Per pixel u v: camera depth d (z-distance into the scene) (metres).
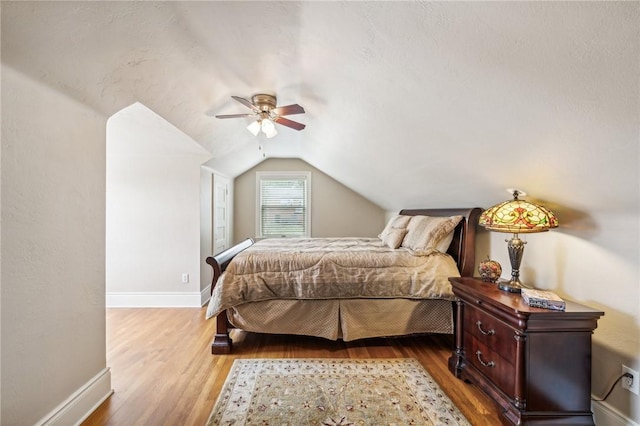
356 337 2.44
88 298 1.67
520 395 1.44
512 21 0.93
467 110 1.48
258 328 2.44
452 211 2.93
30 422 1.31
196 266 3.59
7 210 1.22
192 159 3.59
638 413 1.36
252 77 2.06
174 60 1.78
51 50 1.28
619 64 0.87
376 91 1.79
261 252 2.67
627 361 1.42
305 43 1.60
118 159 3.55
